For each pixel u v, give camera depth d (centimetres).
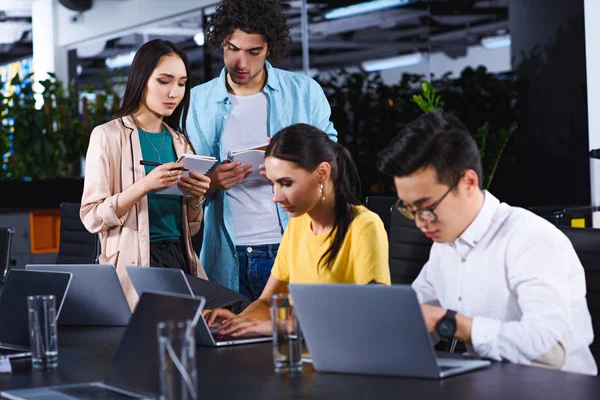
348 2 700
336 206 228
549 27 561
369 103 695
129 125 292
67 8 893
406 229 293
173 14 799
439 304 213
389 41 675
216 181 297
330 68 718
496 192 601
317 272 232
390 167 178
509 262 186
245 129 321
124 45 879
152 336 167
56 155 723
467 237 190
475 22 610
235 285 317
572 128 553
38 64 952
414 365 163
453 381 160
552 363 175
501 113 596
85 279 236
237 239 315
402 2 662
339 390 159
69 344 215
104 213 277
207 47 321
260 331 214
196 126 324
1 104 698
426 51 649
